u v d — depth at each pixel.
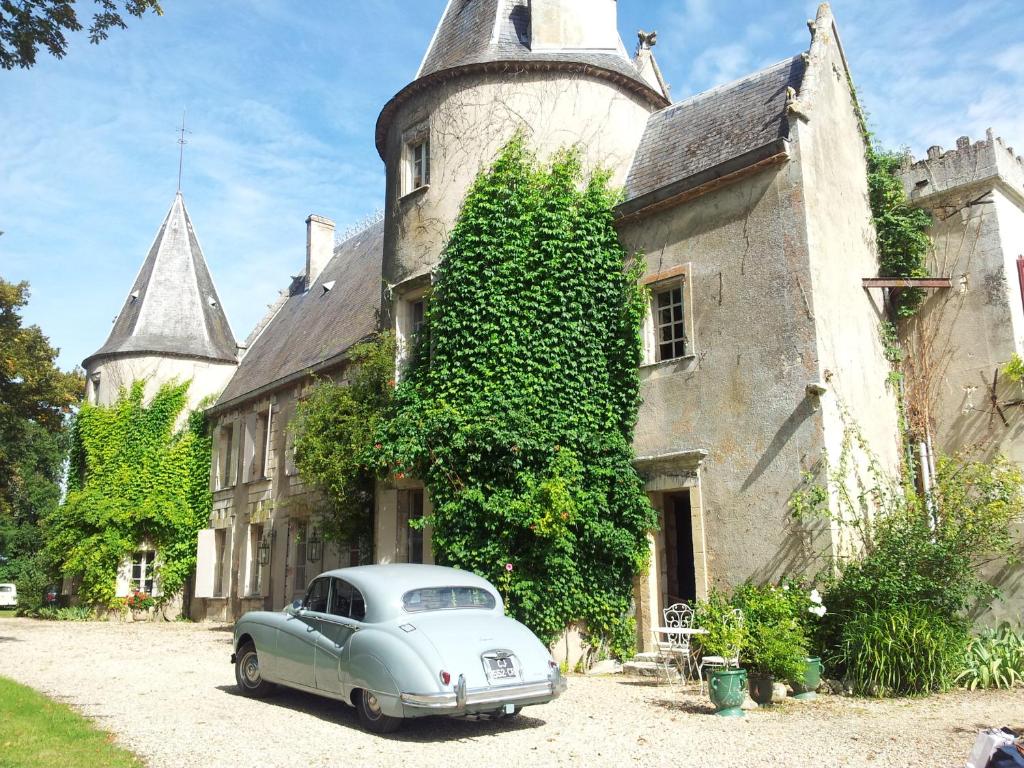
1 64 9.77
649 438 12.84
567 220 13.48
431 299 13.87
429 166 15.14
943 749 6.71
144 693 9.43
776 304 11.59
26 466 42.22
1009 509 10.95
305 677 8.26
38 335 23.48
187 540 24.97
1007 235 13.45
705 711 8.61
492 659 7.25
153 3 9.73
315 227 28.20
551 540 11.87
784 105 12.69
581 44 15.30
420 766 6.17
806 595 10.24
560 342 12.90
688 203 12.92
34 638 17.28
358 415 14.80
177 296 28.22
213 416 25.31
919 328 13.78
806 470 10.86
